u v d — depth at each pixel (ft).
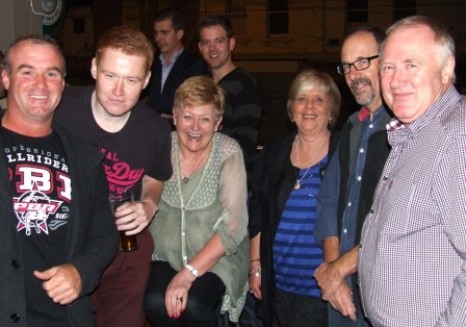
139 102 10.05
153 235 10.62
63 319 8.04
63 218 7.93
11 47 7.80
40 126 7.87
